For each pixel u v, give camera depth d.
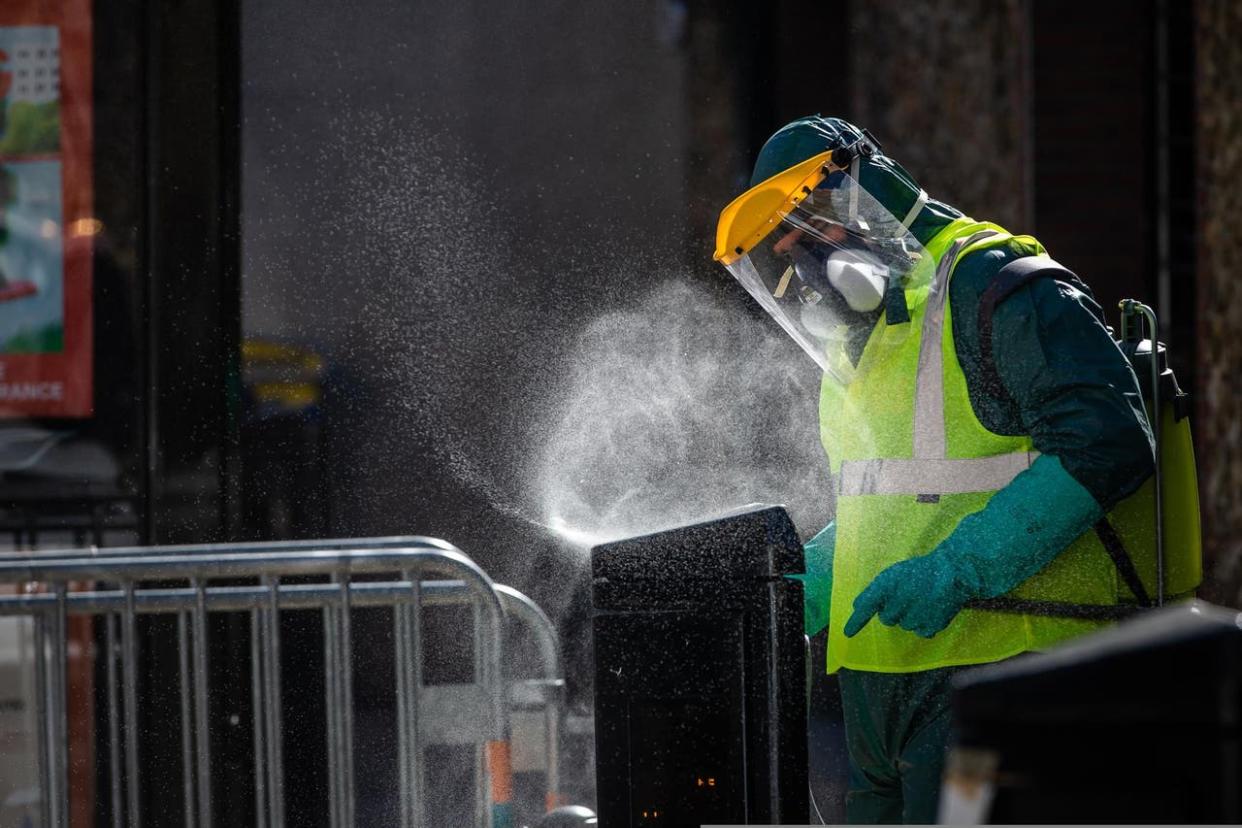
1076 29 16.73
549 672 11.46
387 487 13.46
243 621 12.62
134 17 12.80
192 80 12.87
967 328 7.46
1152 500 7.56
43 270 12.86
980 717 4.00
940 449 7.57
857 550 7.82
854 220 7.73
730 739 7.00
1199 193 16.92
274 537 13.26
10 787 12.11
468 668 13.01
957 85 16.45
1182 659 3.79
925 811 7.55
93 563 9.58
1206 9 16.83
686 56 14.15
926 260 7.67
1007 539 7.01
